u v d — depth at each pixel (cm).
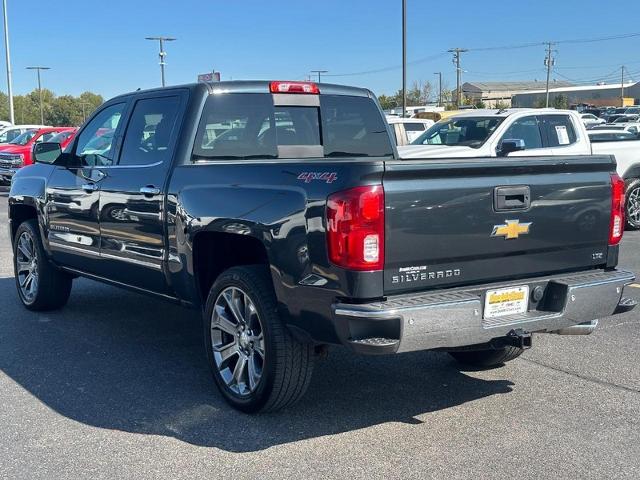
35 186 690
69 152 652
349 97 624
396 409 475
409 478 379
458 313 400
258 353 451
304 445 419
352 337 388
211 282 511
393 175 387
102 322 688
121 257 575
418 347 392
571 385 520
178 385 517
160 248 526
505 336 423
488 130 1162
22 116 11981
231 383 470
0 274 918
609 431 439
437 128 1255
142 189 537
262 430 439
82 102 12531
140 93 586
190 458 401
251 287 441
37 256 698
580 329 478
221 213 458
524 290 440
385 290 392
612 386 518
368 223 383
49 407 475
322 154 601
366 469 389
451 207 406
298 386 442
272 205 427
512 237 431
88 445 418
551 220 448
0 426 444
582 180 461
